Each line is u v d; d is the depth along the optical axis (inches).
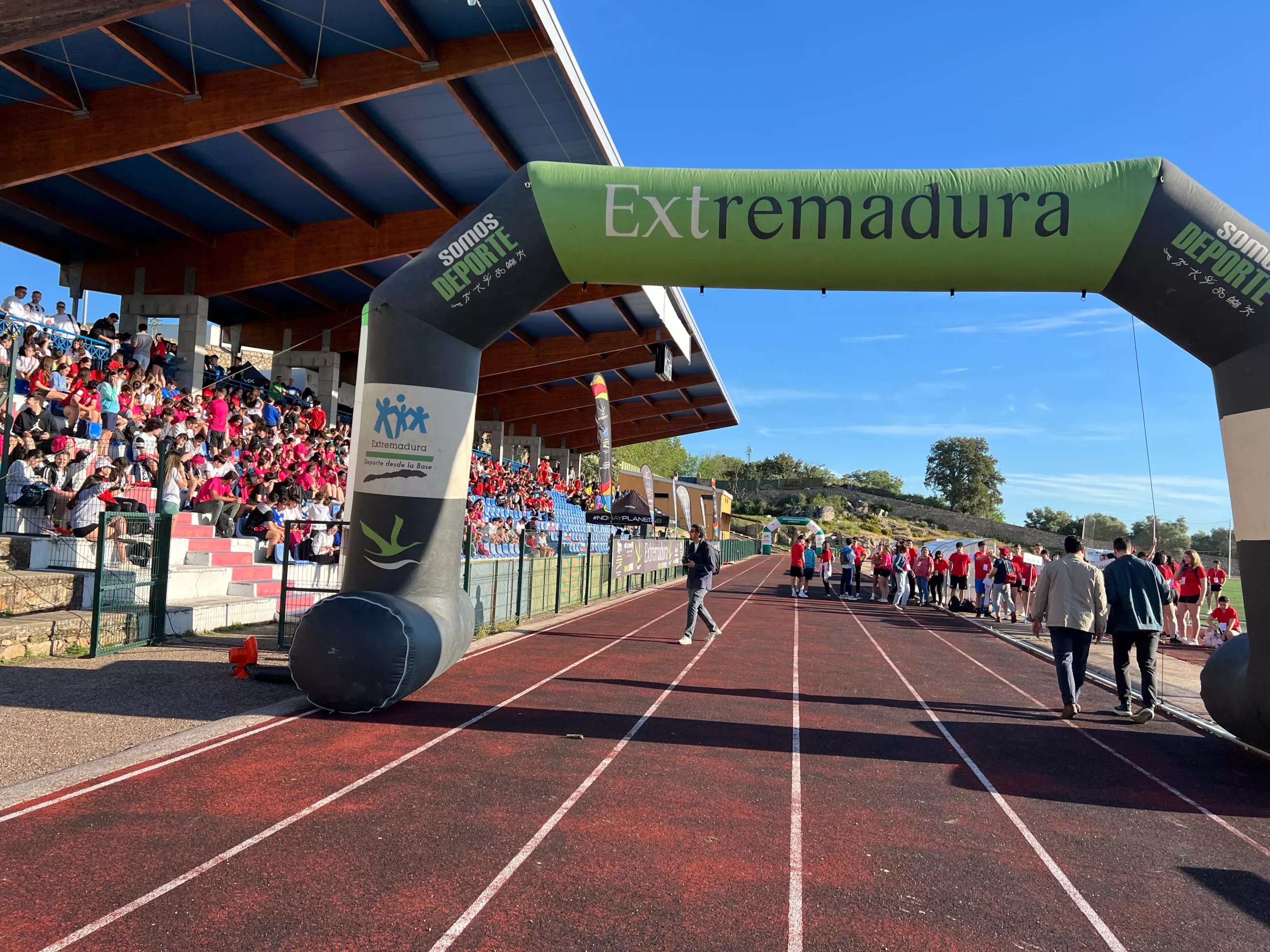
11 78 480.1
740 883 160.1
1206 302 279.3
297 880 151.8
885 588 1118.4
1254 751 282.8
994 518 4276.6
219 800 190.7
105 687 292.0
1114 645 336.5
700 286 319.0
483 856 166.2
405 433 313.1
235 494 592.4
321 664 267.3
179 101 498.0
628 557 856.3
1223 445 287.7
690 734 273.1
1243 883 171.8
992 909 154.3
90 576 390.0
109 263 742.5
